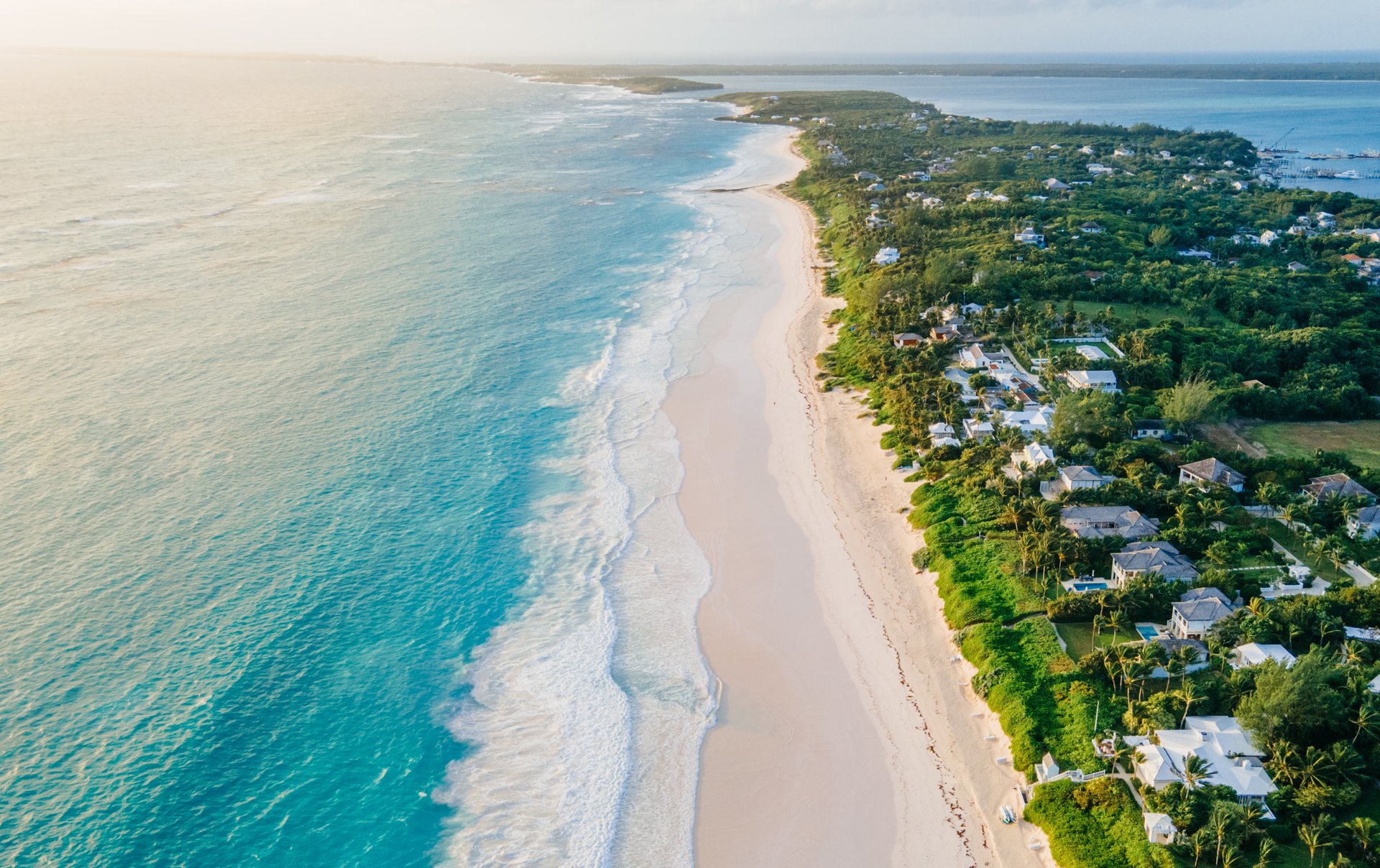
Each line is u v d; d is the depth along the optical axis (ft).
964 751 231.91
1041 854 201.46
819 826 211.61
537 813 211.61
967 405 407.44
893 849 205.77
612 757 228.63
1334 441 381.19
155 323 483.51
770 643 272.51
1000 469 349.82
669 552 314.76
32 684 234.17
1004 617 270.46
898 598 293.84
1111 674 242.17
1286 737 215.31
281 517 314.76
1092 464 352.69
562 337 497.46
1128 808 203.41
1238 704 227.20
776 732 239.09
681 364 469.57
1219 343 464.24
